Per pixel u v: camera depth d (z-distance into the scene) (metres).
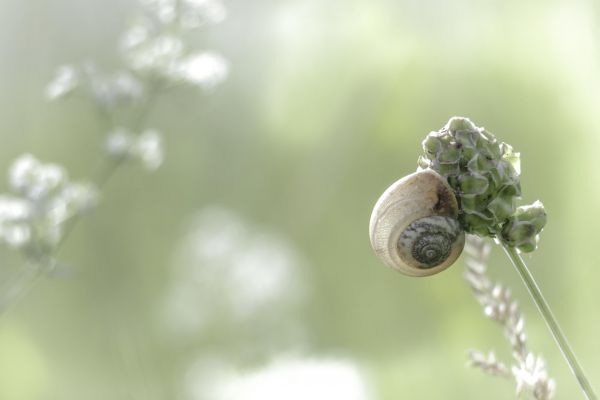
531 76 1.02
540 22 1.01
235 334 0.83
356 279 1.00
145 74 0.52
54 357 0.86
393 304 0.95
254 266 0.86
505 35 1.04
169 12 0.53
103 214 0.94
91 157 0.97
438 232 0.33
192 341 0.83
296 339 0.83
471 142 0.33
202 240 0.88
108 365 0.80
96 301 0.85
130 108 0.53
